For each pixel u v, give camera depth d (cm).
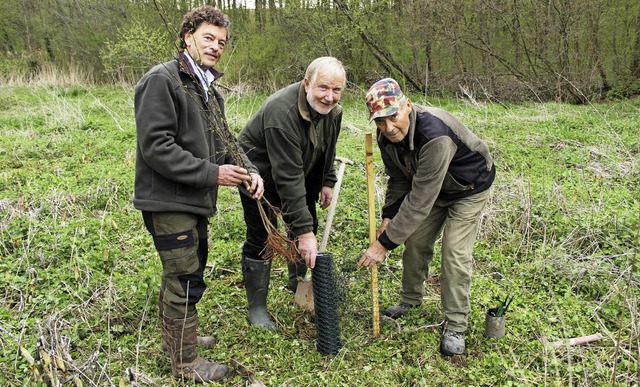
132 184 633
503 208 548
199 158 286
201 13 285
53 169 704
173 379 312
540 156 744
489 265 460
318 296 333
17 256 457
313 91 304
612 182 625
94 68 1830
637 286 409
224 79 1552
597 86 1403
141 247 478
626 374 307
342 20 1534
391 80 300
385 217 370
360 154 759
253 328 362
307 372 325
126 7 1798
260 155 347
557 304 396
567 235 493
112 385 285
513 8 1427
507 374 318
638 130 873
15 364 316
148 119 266
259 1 1702
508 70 1498
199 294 306
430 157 304
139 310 383
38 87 1532
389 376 320
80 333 357
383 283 431
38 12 1923
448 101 1370
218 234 518
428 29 1502
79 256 455
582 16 1375
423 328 365
